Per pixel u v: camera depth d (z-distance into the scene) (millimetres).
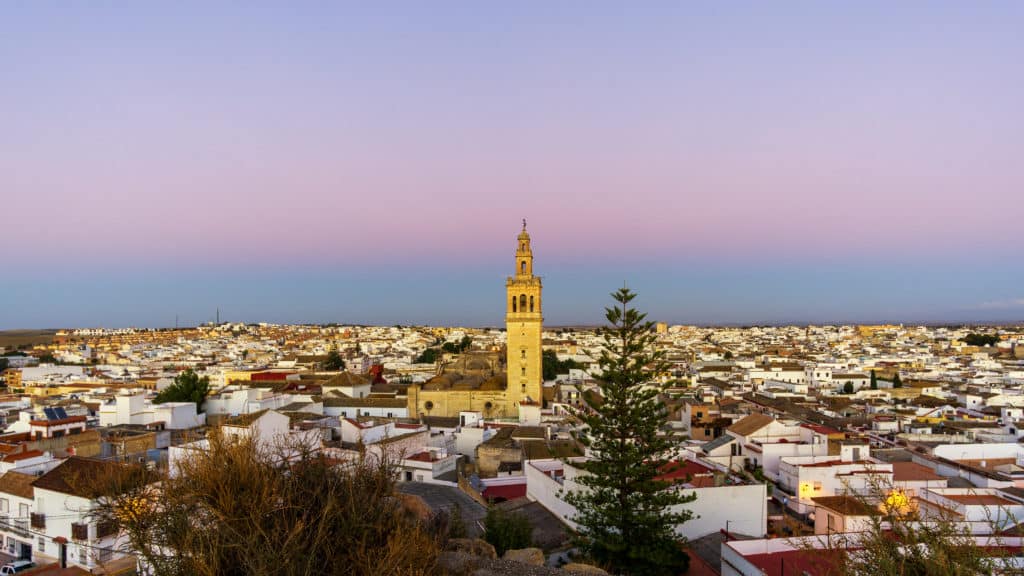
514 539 43562
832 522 45562
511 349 115500
